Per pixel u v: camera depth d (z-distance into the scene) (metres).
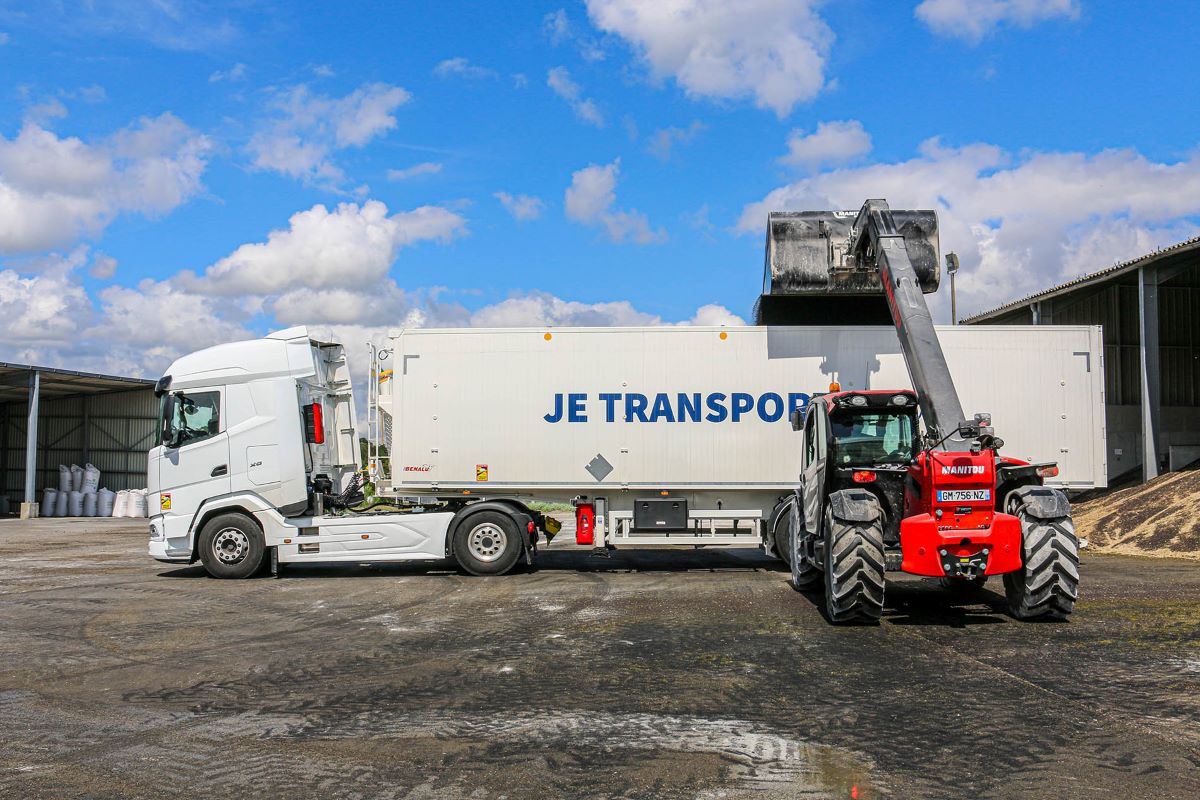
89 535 21.64
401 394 12.22
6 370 29.31
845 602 7.76
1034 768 4.19
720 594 9.93
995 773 4.14
